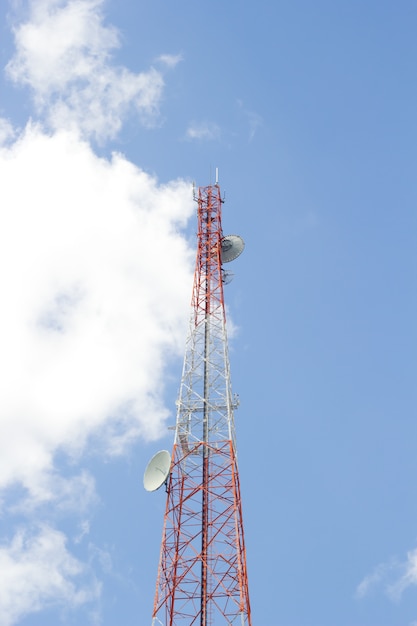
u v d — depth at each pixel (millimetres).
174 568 78375
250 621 74312
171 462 84375
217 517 80750
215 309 98188
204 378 91250
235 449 86500
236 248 106188
